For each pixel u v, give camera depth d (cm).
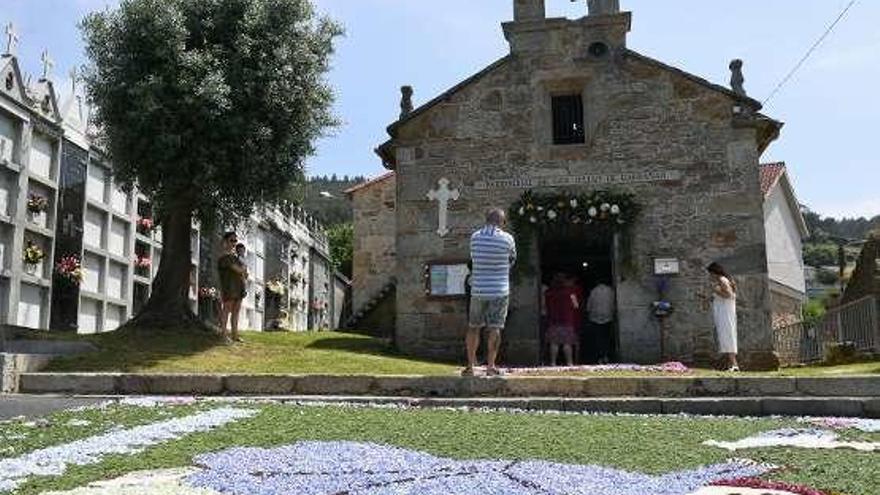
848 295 2517
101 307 2120
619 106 1964
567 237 1975
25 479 590
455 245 1964
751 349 1812
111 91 1664
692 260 1875
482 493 534
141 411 928
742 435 797
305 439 749
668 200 1908
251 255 3030
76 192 2036
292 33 1780
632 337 1856
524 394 1114
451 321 1933
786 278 4225
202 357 1418
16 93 1817
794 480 580
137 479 584
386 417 883
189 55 1644
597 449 703
